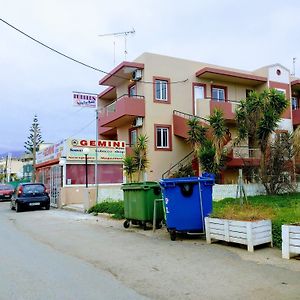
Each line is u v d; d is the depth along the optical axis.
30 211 22.14
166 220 10.35
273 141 21.36
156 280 6.42
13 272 7.13
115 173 25.75
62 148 24.86
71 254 8.83
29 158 70.50
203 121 24.98
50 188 27.33
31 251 9.28
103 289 5.98
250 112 20.77
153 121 25.59
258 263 7.32
